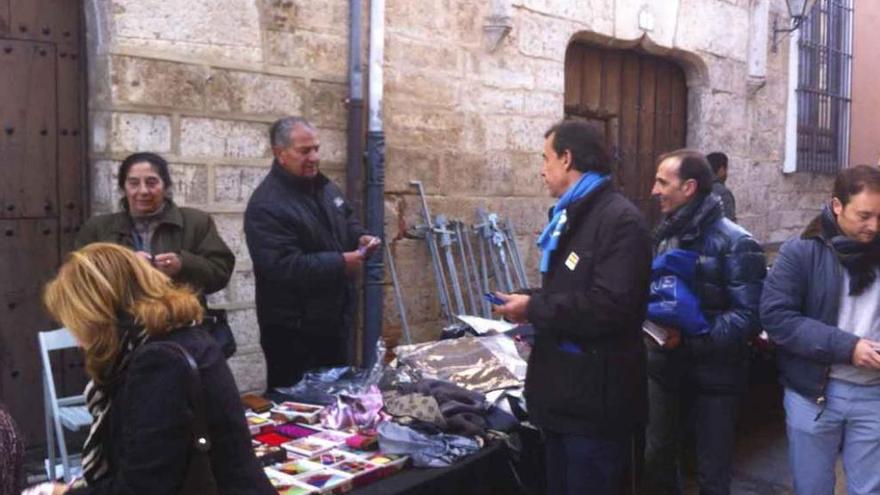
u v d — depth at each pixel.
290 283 4.00
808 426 3.20
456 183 6.14
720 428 3.69
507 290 6.36
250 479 2.14
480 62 6.22
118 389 2.08
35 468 4.27
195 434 2.03
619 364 3.06
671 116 8.17
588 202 3.09
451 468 3.21
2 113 4.25
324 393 3.84
